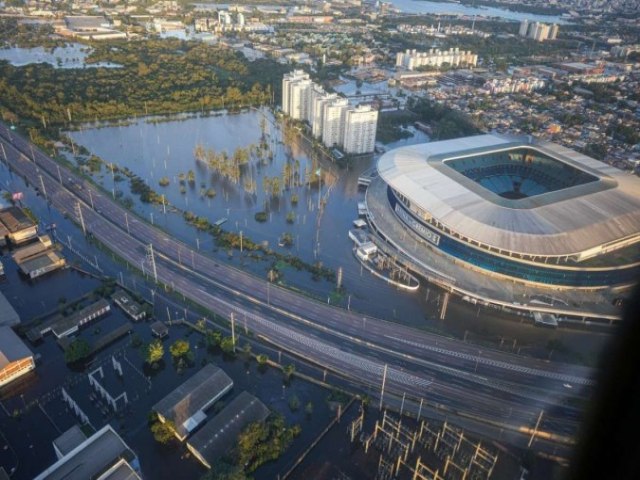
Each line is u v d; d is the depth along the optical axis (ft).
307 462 546.67
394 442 568.00
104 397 615.16
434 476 510.58
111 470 479.82
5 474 510.17
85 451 504.43
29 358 644.27
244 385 643.86
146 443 562.25
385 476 531.09
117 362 647.56
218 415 579.89
